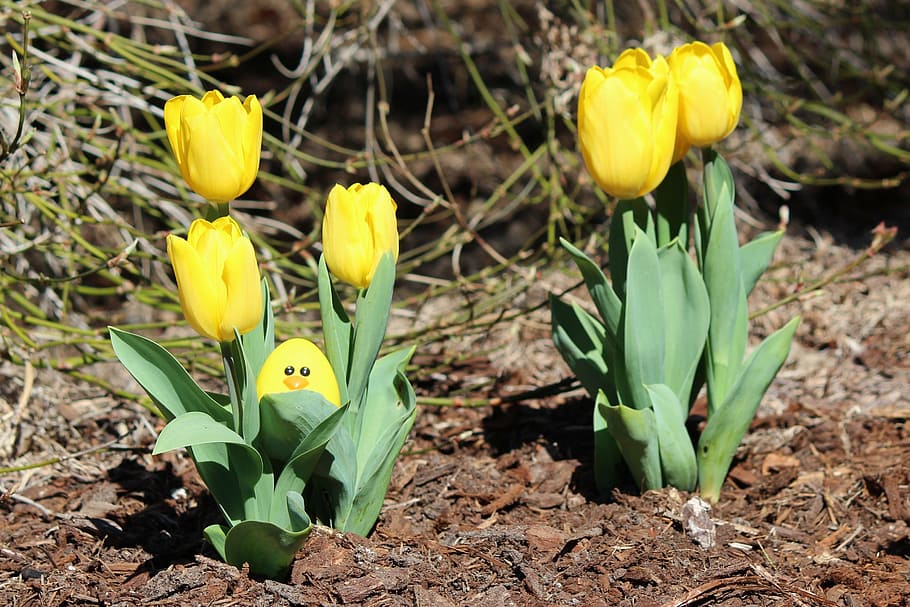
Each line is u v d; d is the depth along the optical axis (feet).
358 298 10.19
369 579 9.93
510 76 36.81
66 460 13.50
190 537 11.77
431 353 18.45
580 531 11.50
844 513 12.36
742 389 11.90
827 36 32.40
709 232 11.84
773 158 22.54
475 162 36.65
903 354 17.93
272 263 16.40
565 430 15.06
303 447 9.34
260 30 37.96
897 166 31.07
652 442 11.75
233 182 9.04
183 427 8.75
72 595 10.12
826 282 15.87
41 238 15.14
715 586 10.14
